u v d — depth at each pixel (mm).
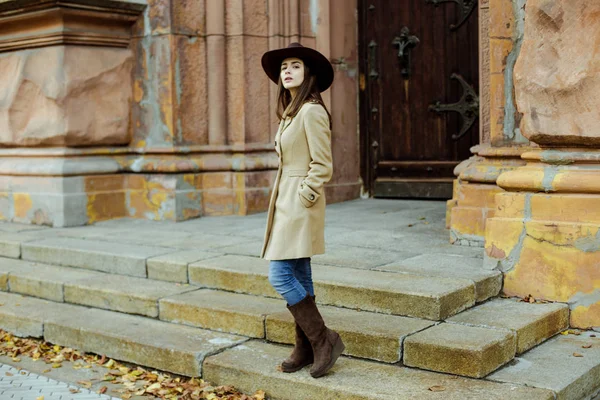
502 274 4977
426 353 4000
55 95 7582
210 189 8117
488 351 3902
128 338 4812
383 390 3760
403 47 8852
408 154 9000
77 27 7598
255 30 8164
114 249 6246
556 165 4840
